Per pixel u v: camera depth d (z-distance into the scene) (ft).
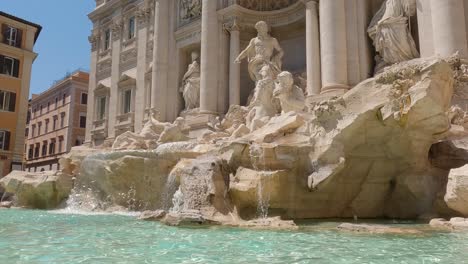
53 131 200.85
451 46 53.62
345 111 39.22
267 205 39.32
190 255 21.70
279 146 41.09
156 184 53.88
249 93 91.50
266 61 76.38
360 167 41.88
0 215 50.21
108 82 130.41
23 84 135.64
